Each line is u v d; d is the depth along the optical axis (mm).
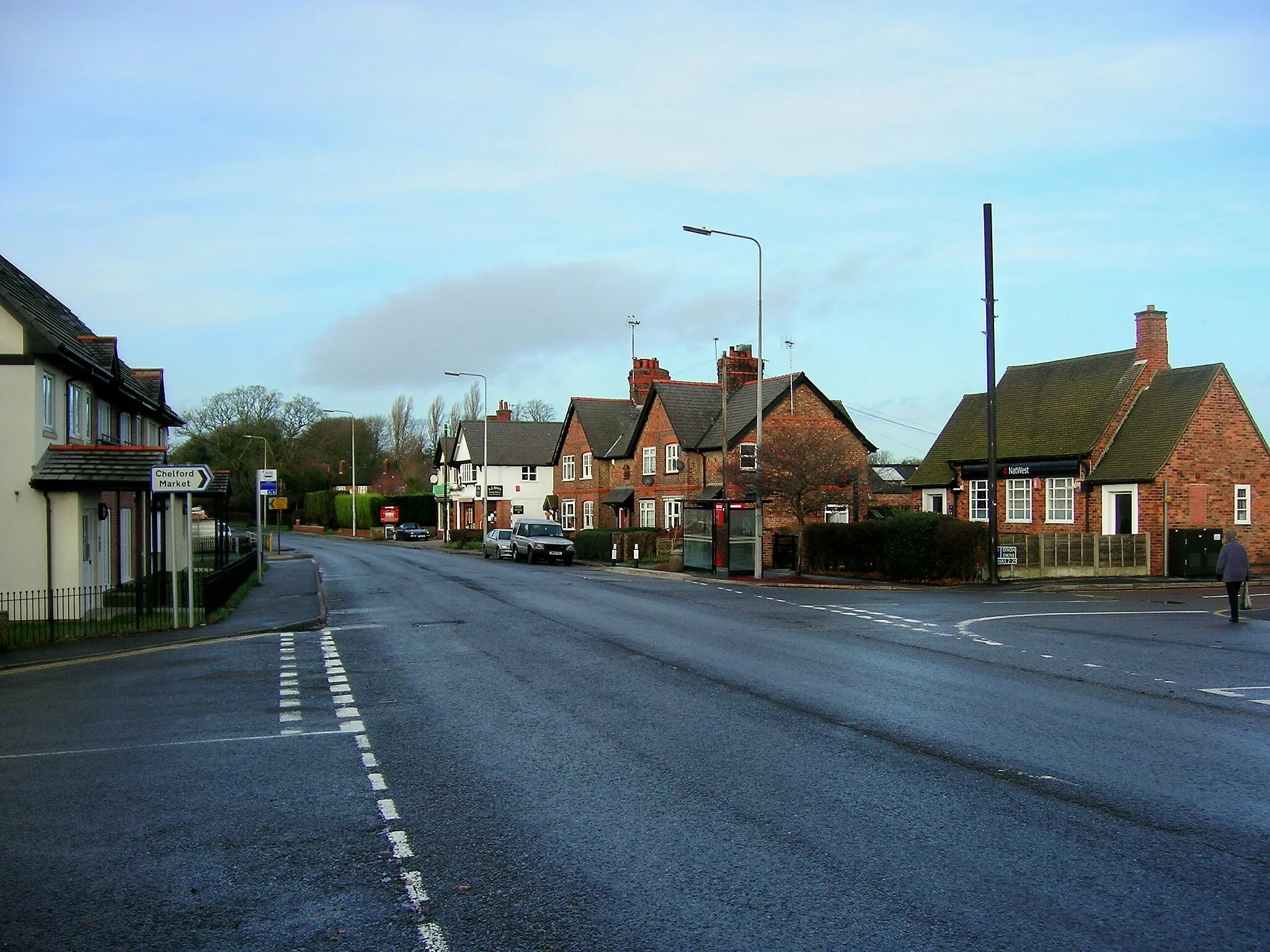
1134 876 5891
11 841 6750
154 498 23234
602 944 5039
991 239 28188
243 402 101500
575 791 7754
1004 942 5012
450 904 5582
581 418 61438
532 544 43469
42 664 15414
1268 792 7629
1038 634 17516
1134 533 33156
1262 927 5195
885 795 7594
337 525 97250
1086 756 8734
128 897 5738
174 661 15406
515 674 13430
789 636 17297
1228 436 34188
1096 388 37438
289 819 7176
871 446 48344
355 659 15211
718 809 7242
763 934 5129
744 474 34906
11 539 20766
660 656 14922
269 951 5023
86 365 23469
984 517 39625
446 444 83938
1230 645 15992
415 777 8266
